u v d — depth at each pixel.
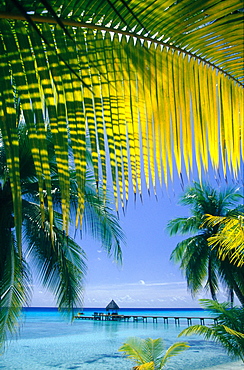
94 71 0.82
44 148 0.70
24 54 0.73
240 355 8.09
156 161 0.90
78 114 0.77
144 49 0.90
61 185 0.71
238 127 1.08
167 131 0.93
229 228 5.38
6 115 0.69
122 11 0.80
